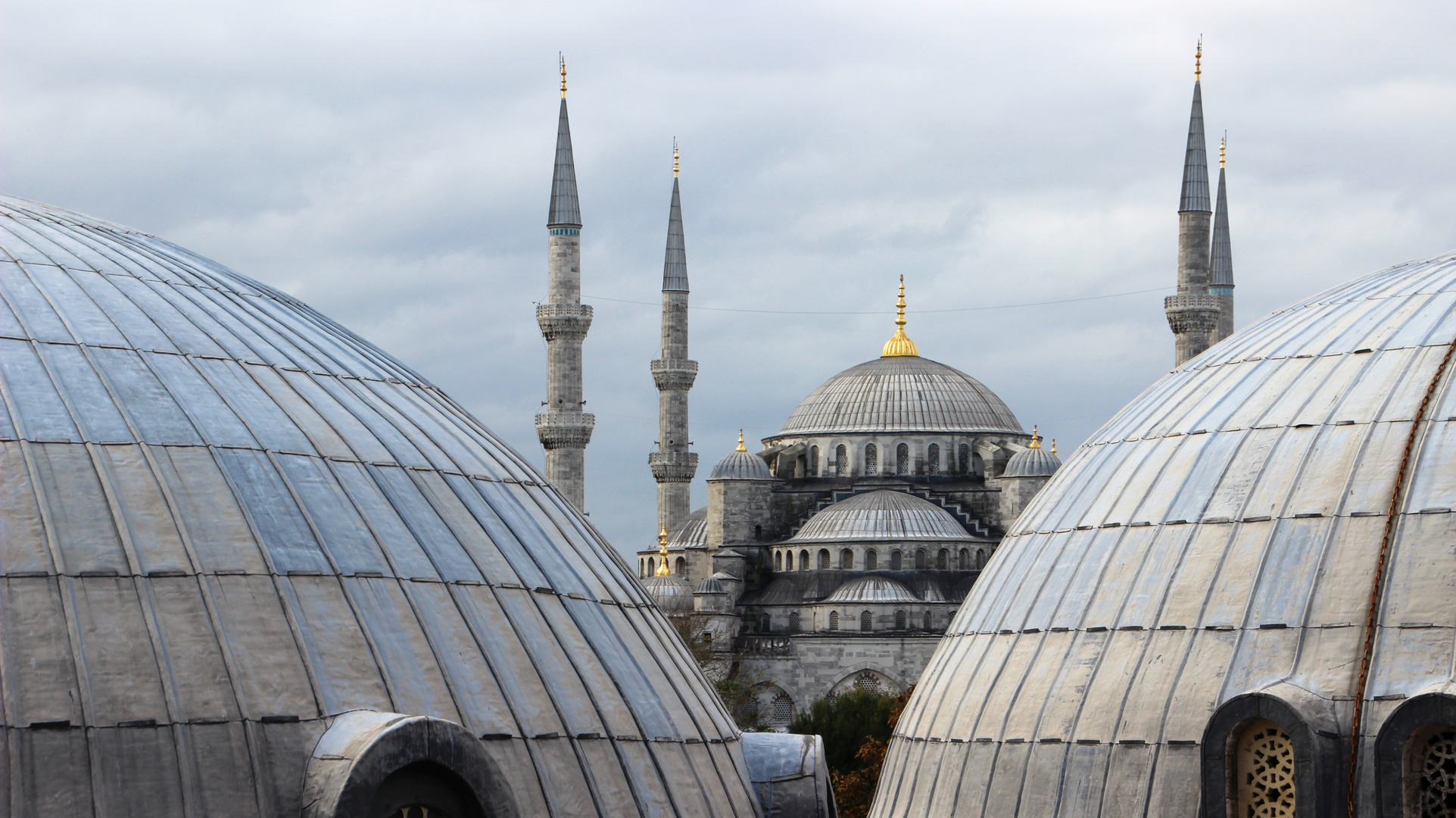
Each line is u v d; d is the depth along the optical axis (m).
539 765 18.42
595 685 20.09
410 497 20.20
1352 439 22.53
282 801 16.00
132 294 20.91
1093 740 22.55
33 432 17.66
